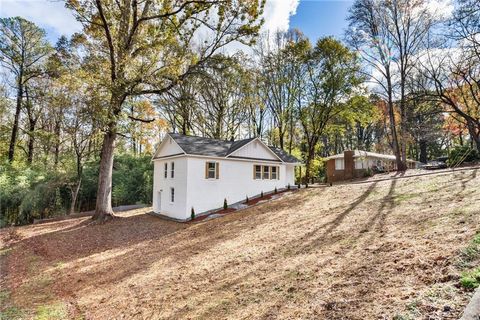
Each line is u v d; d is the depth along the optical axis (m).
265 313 4.60
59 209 24.20
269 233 10.30
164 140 20.86
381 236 6.93
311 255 6.92
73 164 25.23
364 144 46.06
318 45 25.53
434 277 4.11
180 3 15.76
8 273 9.38
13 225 21.22
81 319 5.79
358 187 16.02
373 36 22.30
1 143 25.41
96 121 15.91
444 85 20.52
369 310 3.79
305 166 30.38
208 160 19.00
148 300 6.25
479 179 10.62
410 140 29.08
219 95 27.55
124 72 15.19
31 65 25.19
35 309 6.48
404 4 20.84
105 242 13.20
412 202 9.70
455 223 6.20
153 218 18.64
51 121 26.53
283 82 28.39
